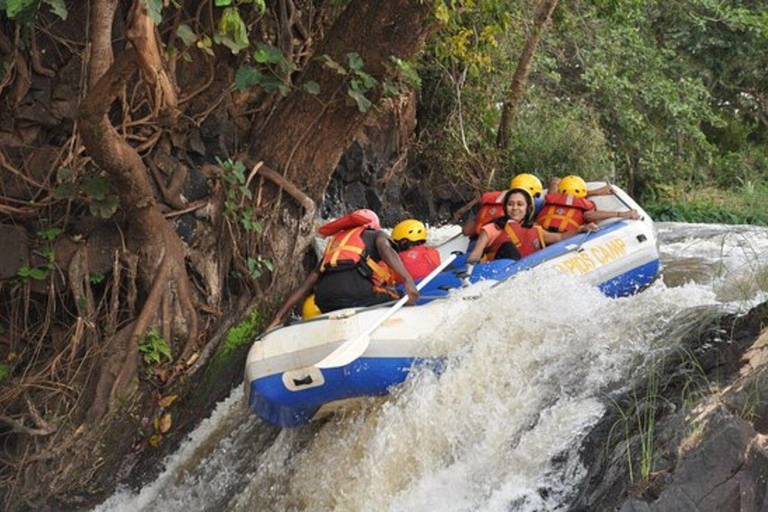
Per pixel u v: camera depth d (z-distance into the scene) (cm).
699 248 1166
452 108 1370
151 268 841
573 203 935
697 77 2089
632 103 1836
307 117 918
